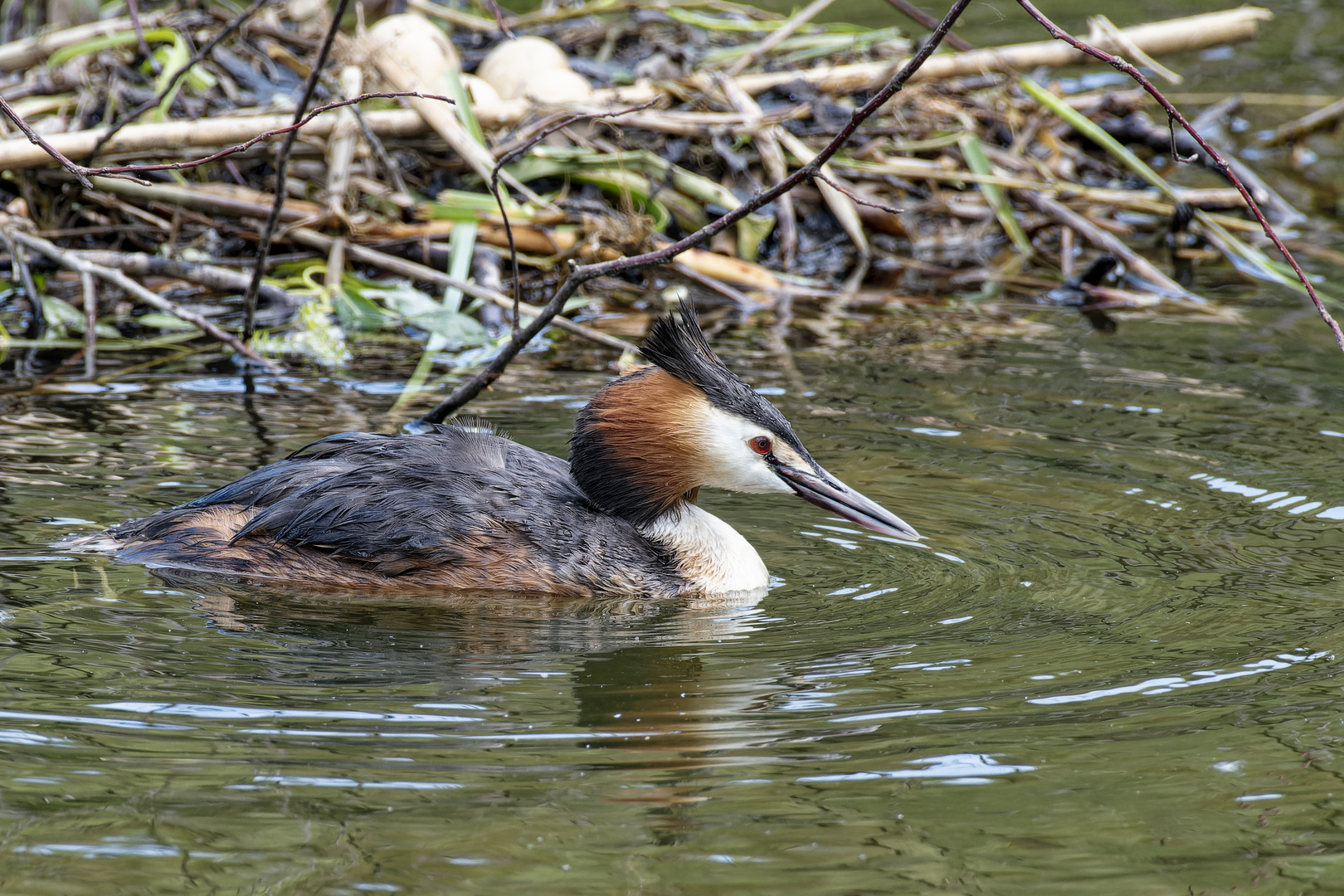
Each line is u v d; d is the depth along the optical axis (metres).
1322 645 8.50
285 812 6.67
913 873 6.27
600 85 18.98
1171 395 13.22
